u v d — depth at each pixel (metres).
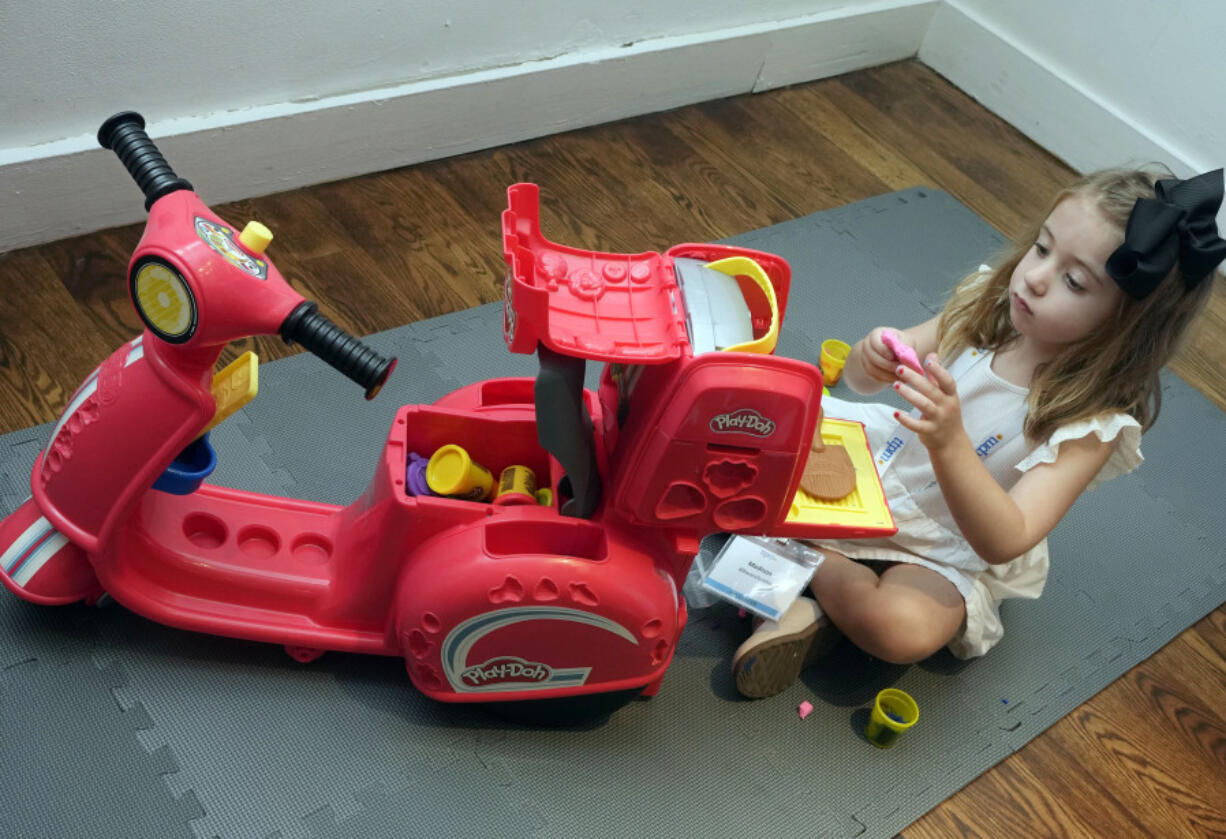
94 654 1.09
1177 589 1.48
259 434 1.34
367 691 1.12
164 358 0.94
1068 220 1.07
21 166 1.42
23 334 1.39
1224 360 1.89
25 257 1.49
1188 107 2.12
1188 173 2.14
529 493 1.08
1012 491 1.15
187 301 0.89
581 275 0.98
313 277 1.58
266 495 1.15
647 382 0.98
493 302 1.62
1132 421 1.12
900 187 2.12
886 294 1.83
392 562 1.05
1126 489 1.60
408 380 1.46
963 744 1.24
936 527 1.25
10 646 1.07
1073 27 2.26
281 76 1.61
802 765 1.17
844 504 1.10
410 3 1.65
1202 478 1.65
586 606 1.00
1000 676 1.32
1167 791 1.24
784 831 1.11
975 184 2.20
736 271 1.02
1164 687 1.36
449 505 1.02
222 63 1.54
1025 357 1.19
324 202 1.72
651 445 0.96
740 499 1.00
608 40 1.96
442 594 0.99
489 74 1.82
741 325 0.97
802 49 2.27
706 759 1.15
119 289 1.48
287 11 1.54
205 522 1.10
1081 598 1.44
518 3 1.78
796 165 2.10
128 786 1.00
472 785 1.07
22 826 0.96
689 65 2.10
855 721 1.23
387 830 1.02
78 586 1.06
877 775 1.18
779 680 1.21
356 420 1.39
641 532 1.04
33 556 1.04
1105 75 2.24
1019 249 1.20
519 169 1.89
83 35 1.39
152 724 1.05
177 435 0.96
